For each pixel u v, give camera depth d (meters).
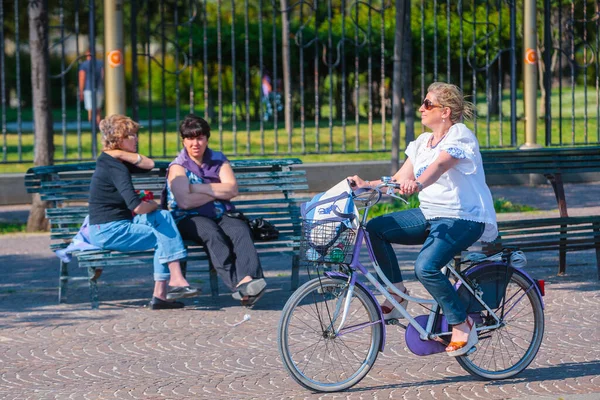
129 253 15.29
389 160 30.64
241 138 41.06
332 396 10.72
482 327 11.16
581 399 10.27
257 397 10.71
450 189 10.71
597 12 30.22
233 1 27.28
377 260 11.08
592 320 14.16
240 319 14.62
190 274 18.58
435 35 27.23
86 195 16.34
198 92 56.38
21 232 23.91
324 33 45.50
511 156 16.98
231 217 15.40
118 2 24.67
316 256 10.46
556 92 60.94
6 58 65.94
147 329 14.03
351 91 49.03
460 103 10.87
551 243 16.67
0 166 32.09
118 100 24.89
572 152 17.30
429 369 11.80
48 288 17.23
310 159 33.00
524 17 29.55
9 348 13.03
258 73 49.78
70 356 12.60
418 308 14.70
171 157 27.22
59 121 57.44
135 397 10.77
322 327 10.98
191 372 11.78
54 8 66.75
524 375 11.48
